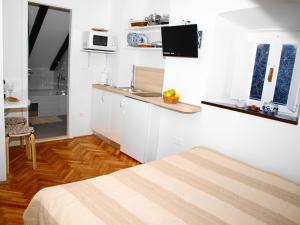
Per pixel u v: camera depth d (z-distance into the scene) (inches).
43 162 131.8
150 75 158.6
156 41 153.8
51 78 240.5
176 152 128.1
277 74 103.1
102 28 172.9
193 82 116.3
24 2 137.9
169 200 57.9
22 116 147.9
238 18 104.6
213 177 72.1
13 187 105.0
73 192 57.6
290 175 84.7
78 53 166.6
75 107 172.7
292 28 98.2
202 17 109.6
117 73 167.3
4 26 133.8
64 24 189.0
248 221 52.9
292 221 54.6
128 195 58.2
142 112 132.9
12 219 85.4
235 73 117.5
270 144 89.4
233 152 101.7
